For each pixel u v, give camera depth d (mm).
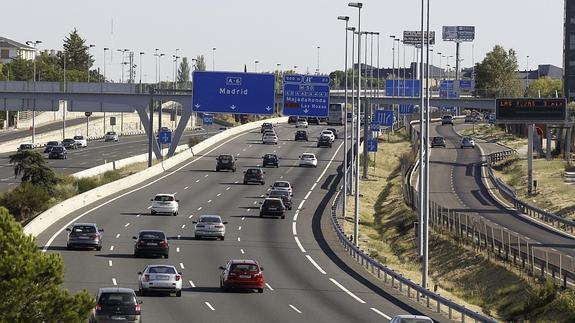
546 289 115250
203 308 97625
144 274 104062
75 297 68000
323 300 106125
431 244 161250
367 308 101312
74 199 185125
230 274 109188
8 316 65250
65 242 145750
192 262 132250
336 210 195125
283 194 197500
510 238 141125
